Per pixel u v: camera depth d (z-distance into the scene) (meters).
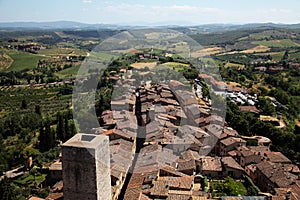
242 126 88.94
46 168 74.19
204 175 64.88
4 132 104.44
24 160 77.69
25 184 67.25
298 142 77.62
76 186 31.92
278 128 88.94
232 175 65.94
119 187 47.59
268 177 60.88
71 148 31.17
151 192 48.31
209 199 49.81
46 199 53.62
